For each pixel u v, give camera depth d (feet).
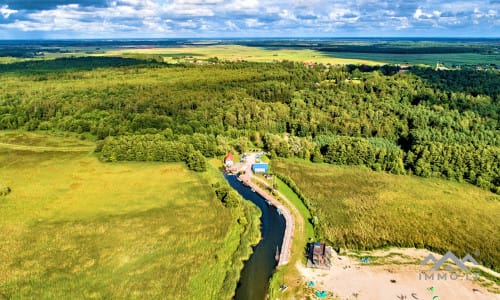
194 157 429.38
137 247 278.87
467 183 410.93
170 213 331.36
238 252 276.82
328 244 292.61
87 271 250.16
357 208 350.84
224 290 236.22
